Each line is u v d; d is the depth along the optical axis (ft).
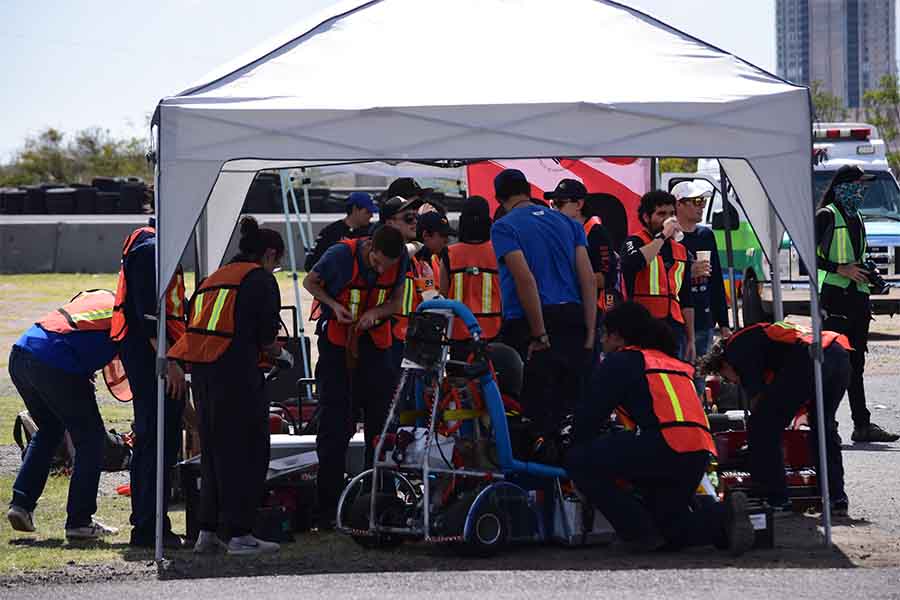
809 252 44.68
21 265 219.41
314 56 46.96
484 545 42.70
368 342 48.49
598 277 58.54
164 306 43.68
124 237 220.23
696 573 39.24
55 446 49.73
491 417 43.34
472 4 50.34
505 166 82.38
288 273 208.03
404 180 60.29
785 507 49.73
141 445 46.70
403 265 48.78
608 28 49.19
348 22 48.93
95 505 48.42
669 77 46.24
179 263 44.45
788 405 48.52
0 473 63.67
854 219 67.41
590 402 42.75
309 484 48.88
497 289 58.08
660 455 42.29
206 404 44.42
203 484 45.19
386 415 48.47
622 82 45.75
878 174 135.13
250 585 39.06
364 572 40.96
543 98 44.34
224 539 45.24
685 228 64.34
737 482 50.37
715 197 125.49
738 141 44.45
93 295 49.57
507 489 43.62
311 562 42.86
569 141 43.98
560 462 44.86
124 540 48.29
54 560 44.16
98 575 41.45
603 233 58.90
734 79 46.26
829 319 68.23
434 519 43.06
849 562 41.45
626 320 44.01
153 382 46.65
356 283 48.01
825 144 136.56
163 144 43.45
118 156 559.38
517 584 37.96
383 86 45.32
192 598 37.19
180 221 43.50
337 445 47.98
